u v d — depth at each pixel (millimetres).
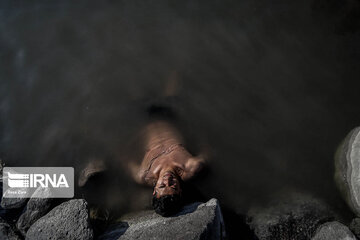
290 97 6086
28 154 5984
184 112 6105
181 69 6621
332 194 5207
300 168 5492
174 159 5270
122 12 7445
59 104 6477
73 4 7645
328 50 6430
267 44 6699
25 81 6742
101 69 6789
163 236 4473
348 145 5133
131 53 6926
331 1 6719
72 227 4723
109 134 6098
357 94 5910
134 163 5730
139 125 6078
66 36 7230
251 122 5938
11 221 5348
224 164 5578
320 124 5773
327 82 6117
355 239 4477
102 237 4922
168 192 4676
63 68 6859
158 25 7207
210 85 6383
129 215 5328
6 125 6297
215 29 7020
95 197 5590
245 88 6281
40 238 4711
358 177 4809
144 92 6453
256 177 5465
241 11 7160
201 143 5746
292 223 4949
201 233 4387
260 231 4977
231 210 5227
